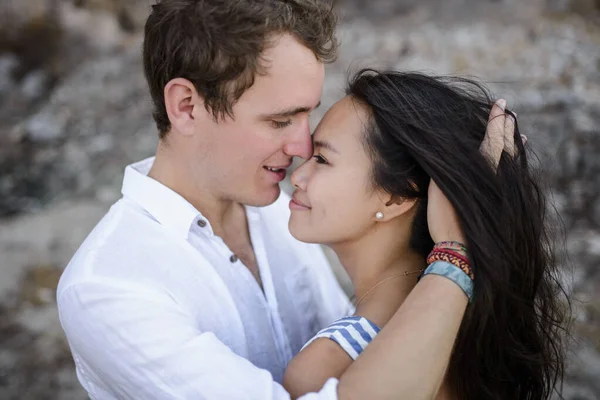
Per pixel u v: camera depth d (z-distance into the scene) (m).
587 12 8.64
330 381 1.38
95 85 7.15
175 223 1.66
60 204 5.43
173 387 1.42
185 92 1.61
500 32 7.68
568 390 3.13
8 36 7.65
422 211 1.60
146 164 1.85
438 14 8.24
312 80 1.59
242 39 1.50
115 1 8.38
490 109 1.61
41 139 6.27
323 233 1.62
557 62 6.86
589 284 3.89
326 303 2.01
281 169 1.70
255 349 1.76
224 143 1.63
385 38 7.45
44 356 3.77
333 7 1.63
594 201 4.71
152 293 1.53
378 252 1.64
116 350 1.47
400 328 1.38
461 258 1.44
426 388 1.37
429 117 1.52
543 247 1.64
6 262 4.56
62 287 1.54
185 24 1.56
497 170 1.50
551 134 5.16
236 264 1.75
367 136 1.56
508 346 1.53
